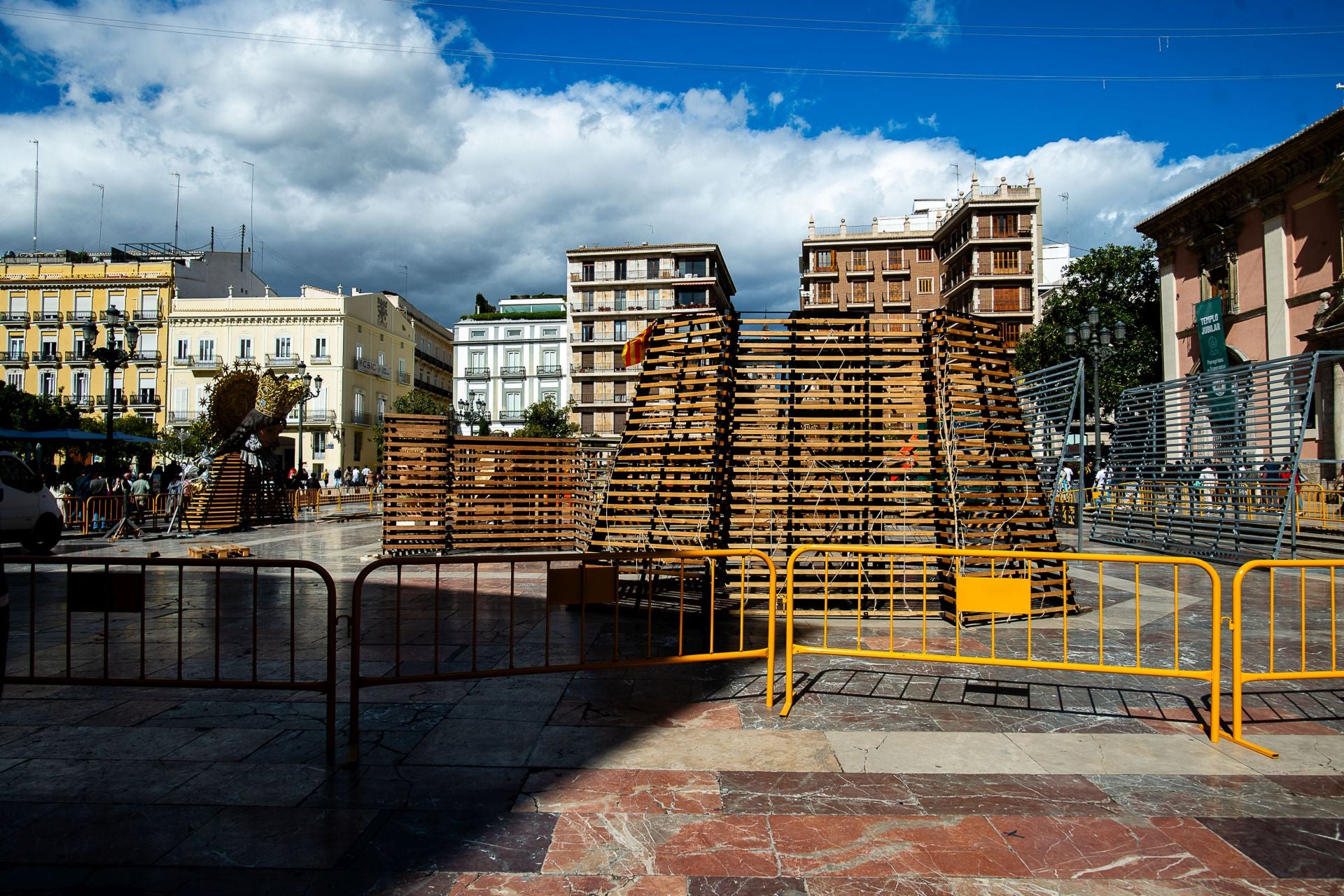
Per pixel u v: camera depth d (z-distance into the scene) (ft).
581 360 188.44
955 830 10.20
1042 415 45.01
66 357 161.68
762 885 8.82
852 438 27.35
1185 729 14.30
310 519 77.77
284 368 162.71
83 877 8.95
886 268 189.57
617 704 15.78
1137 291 110.93
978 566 25.20
